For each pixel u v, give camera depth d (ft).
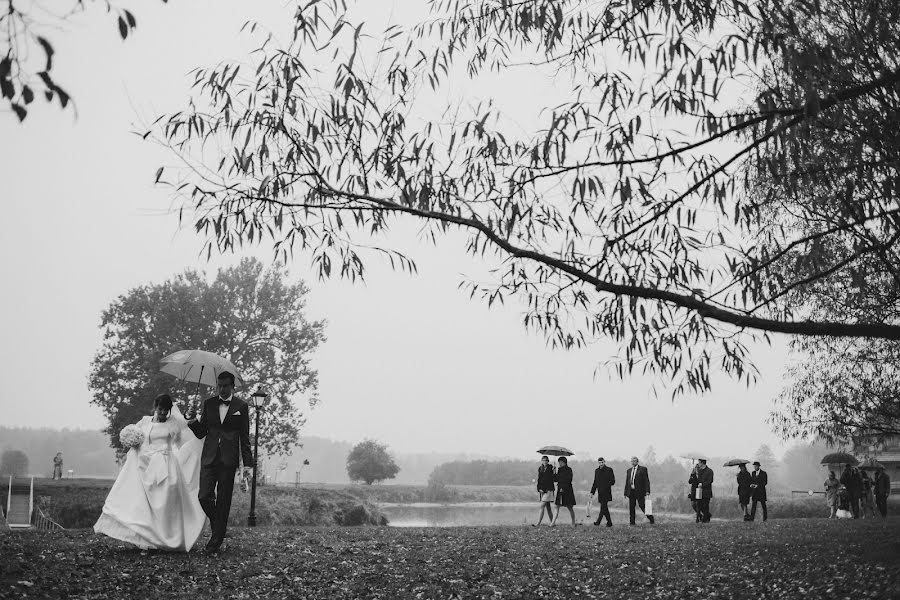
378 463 283.38
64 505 112.88
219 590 26.04
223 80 20.68
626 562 37.73
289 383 165.99
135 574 27.63
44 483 146.82
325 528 66.90
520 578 31.96
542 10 21.67
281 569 31.53
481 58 23.25
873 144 20.48
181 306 164.96
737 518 146.10
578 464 379.14
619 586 30.27
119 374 158.81
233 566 31.14
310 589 27.61
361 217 21.81
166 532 33.50
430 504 253.44
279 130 20.83
